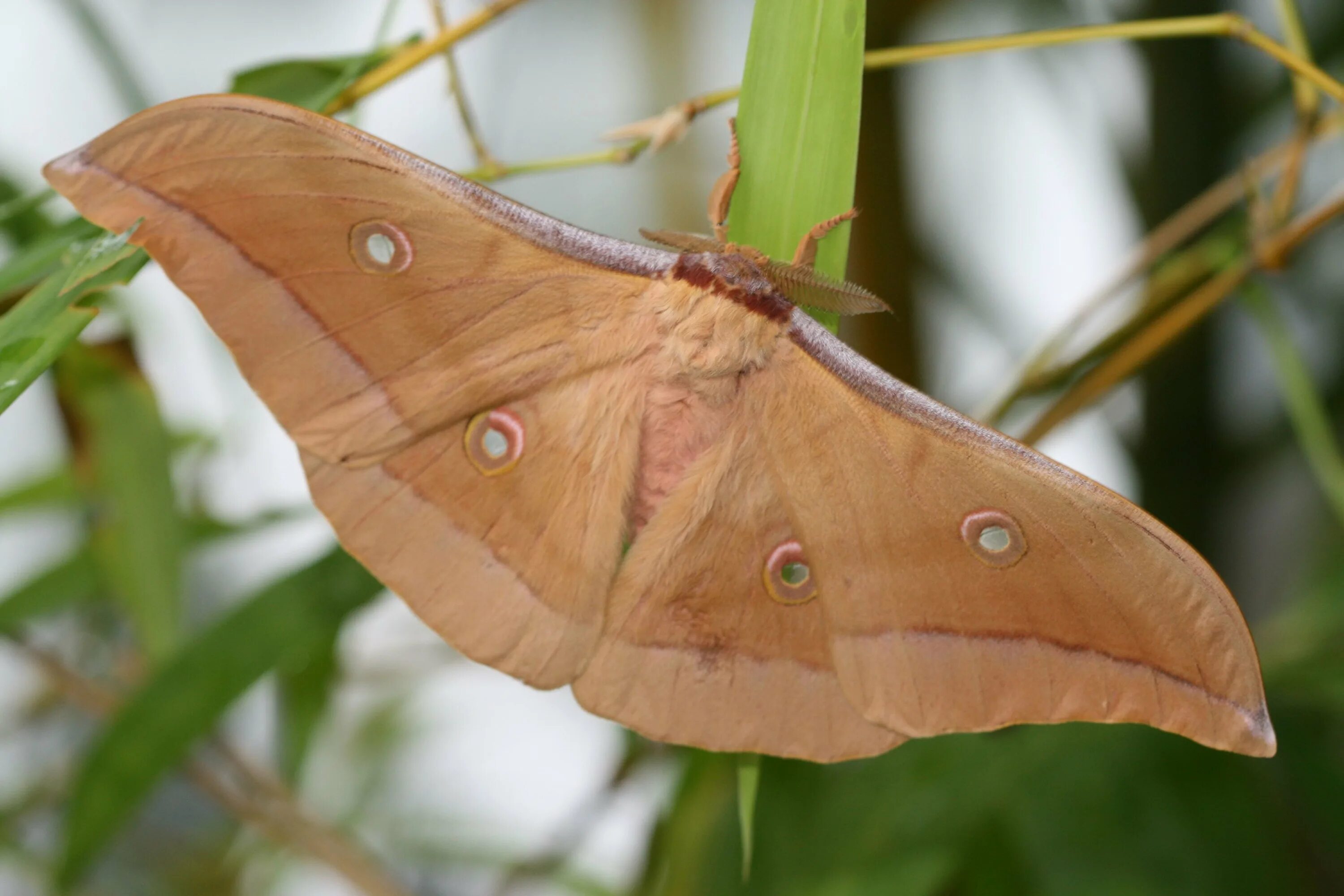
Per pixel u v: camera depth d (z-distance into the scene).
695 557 0.54
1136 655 0.53
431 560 0.54
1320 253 0.70
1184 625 0.52
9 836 0.68
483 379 0.54
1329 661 0.62
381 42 0.57
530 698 0.90
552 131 0.89
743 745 0.54
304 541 0.85
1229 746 0.52
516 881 0.66
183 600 0.61
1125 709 0.53
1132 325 0.61
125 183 0.52
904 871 0.60
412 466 0.54
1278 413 0.71
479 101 0.85
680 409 0.54
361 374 0.53
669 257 0.55
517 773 0.89
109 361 0.61
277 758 0.70
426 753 0.86
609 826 0.81
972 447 0.54
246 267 0.52
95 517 0.64
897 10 0.66
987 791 0.60
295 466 0.79
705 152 0.88
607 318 0.54
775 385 0.54
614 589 0.54
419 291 0.53
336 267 0.53
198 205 0.52
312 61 0.57
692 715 0.54
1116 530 0.53
